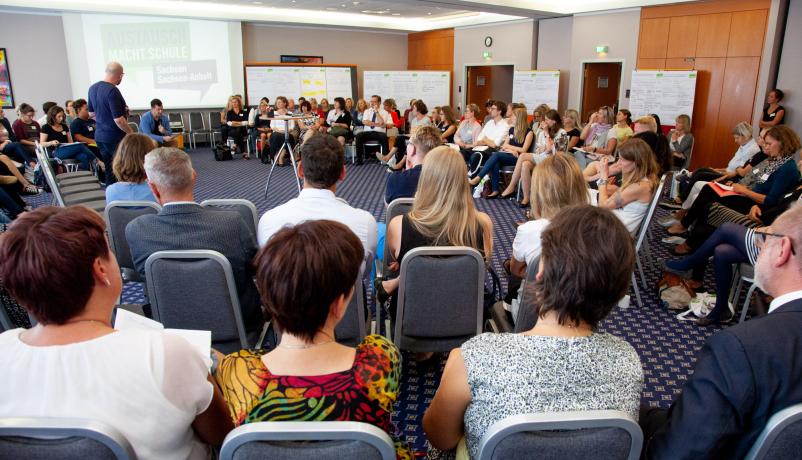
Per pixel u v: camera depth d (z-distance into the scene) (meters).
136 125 9.12
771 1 7.21
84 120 7.30
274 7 11.19
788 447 0.96
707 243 3.20
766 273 1.14
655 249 4.54
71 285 0.93
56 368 0.92
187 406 0.99
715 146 8.12
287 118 6.29
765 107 7.26
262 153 9.66
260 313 2.14
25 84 10.18
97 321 1.00
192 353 1.02
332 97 12.90
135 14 10.47
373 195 6.82
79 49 10.40
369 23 12.80
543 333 1.06
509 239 4.85
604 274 1.00
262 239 2.14
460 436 1.20
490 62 11.66
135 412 0.94
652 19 8.52
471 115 7.98
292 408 0.96
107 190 2.95
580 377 1.01
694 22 8.05
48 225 0.93
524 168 6.07
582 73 9.66
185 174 2.03
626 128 6.78
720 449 1.02
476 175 7.02
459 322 2.07
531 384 1.00
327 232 1.01
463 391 1.07
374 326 2.61
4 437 0.87
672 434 1.05
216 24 11.38
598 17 9.24
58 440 0.88
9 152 7.32
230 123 10.53
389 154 9.09
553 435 0.93
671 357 2.80
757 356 0.99
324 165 2.10
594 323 1.06
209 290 1.86
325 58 13.23
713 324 3.15
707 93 8.09
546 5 9.34
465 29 12.14
